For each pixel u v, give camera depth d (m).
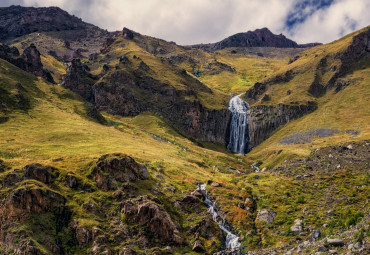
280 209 50.59
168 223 43.12
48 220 40.31
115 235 40.66
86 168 54.47
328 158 72.56
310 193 55.00
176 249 41.34
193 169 81.75
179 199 54.00
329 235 36.25
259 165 122.38
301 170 68.19
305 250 33.16
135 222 43.38
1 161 55.22
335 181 57.34
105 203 46.62
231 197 57.50
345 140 115.00
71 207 43.59
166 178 63.59
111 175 52.06
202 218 49.03
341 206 46.41
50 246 37.16
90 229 40.12
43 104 123.31
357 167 61.84
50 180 47.84
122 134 117.19
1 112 99.25
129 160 55.47
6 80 123.25
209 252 42.00
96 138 95.56
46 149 75.25
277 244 41.03
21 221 38.38
